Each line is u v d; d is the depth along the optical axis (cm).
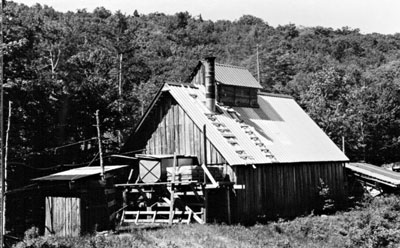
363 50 15288
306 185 3794
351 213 3741
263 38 15838
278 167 3538
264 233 2842
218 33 16288
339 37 16462
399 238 2973
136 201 3275
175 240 2466
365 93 6862
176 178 3062
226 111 3731
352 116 6588
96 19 13888
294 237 2916
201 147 3325
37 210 3531
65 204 2683
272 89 9712
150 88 7131
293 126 4250
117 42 6906
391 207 3800
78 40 7238
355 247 2845
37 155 3841
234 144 3312
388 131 6831
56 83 3984
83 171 2905
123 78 6562
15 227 3316
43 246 2281
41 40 5516
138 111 6353
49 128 3962
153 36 14250
